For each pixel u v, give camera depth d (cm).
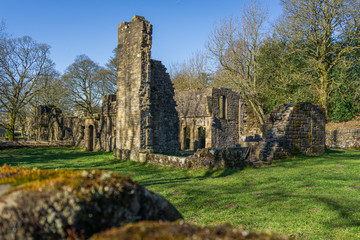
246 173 1169
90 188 240
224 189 894
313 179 980
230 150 1277
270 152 1466
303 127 1619
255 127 3944
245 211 654
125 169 1412
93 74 4600
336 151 1866
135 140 1692
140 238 192
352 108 2664
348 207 642
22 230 214
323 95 2625
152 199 286
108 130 2711
